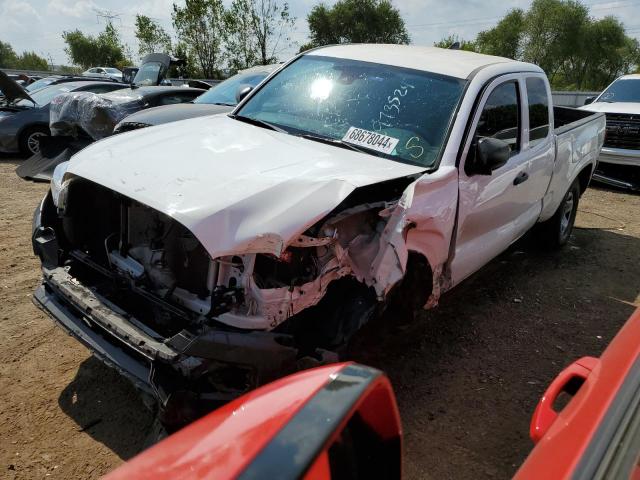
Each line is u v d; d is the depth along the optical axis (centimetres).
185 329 248
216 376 243
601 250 645
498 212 418
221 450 134
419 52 438
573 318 467
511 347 411
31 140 1041
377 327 332
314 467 132
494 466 290
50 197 343
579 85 5497
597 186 1003
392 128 364
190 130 361
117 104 795
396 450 160
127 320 265
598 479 127
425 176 318
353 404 140
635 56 5356
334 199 265
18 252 533
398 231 281
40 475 262
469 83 382
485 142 357
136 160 303
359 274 279
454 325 438
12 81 795
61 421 298
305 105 400
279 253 244
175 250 270
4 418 297
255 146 330
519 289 519
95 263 319
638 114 923
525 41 5531
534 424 195
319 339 276
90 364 351
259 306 253
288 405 144
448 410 332
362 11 5103
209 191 263
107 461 273
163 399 236
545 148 484
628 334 199
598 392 166
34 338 377
